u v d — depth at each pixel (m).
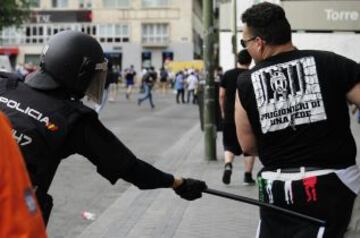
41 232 1.82
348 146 3.40
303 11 12.02
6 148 1.78
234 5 17.11
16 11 37.47
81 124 2.94
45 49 3.07
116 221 7.17
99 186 9.37
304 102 3.37
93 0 67.94
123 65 67.38
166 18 66.50
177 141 15.59
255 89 3.47
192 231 6.69
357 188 3.39
